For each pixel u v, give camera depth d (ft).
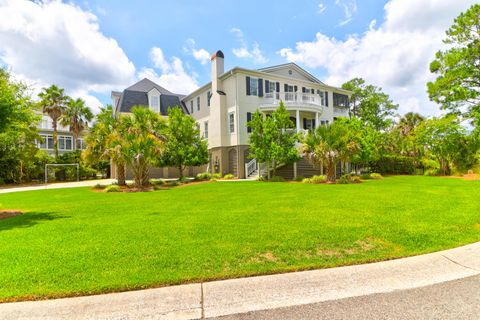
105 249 14.24
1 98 24.98
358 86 127.13
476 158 72.08
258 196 33.42
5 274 11.18
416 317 8.15
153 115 63.31
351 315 8.30
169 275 11.05
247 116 73.97
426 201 27.78
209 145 82.07
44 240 16.11
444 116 75.00
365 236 16.01
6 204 33.17
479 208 24.06
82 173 95.35
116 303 9.14
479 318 8.07
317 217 20.92
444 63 69.46
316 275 11.14
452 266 11.97
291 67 83.97
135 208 27.53
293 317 8.24
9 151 79.10
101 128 58.39
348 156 52.37
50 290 9.87
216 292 9.84
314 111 76.23
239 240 15.43
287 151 56.75
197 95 92.17
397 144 93.15
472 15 64.03
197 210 25.09
